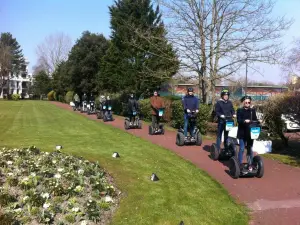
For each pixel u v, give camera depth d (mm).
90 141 11250
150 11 23375
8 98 71000
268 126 11539
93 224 4562
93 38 35812
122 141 11406
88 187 5699
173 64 17844
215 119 15672
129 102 15281
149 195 5836
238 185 6992
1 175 5730
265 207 5844
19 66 89062
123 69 23391
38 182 5562
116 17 24000
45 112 26812
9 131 13609
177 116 14969
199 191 6387
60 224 4414
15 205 4680
